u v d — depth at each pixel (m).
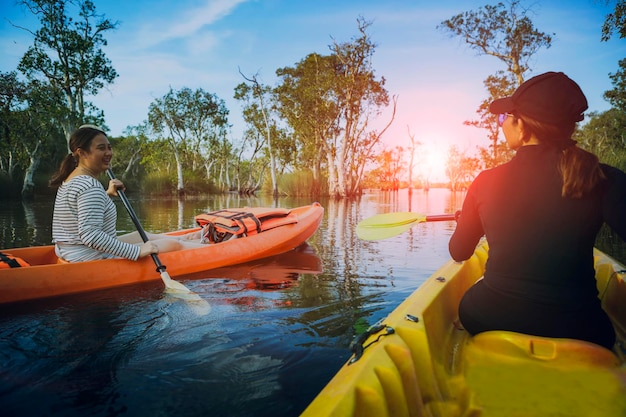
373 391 1.01
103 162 3.20
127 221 8.43
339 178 27.25
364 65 27.30
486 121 23.06
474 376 1.25
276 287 3.24
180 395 1.56
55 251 3.28
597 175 1.20
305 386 1.64
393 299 2.91
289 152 34.59
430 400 1.22
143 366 1.79
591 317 1.25
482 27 20.33
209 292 3.06
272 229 4.68
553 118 1.29
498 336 1.26
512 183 1.34
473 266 2.54
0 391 1.57
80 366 1.79
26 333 2.17
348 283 3.39
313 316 2.51
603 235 6.21
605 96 21.02
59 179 3.23
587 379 1.13
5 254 3.04
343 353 1.96
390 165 54.09
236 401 1.52
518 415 1.09
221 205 15.27
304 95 27.41
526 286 1.28
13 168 20.70
